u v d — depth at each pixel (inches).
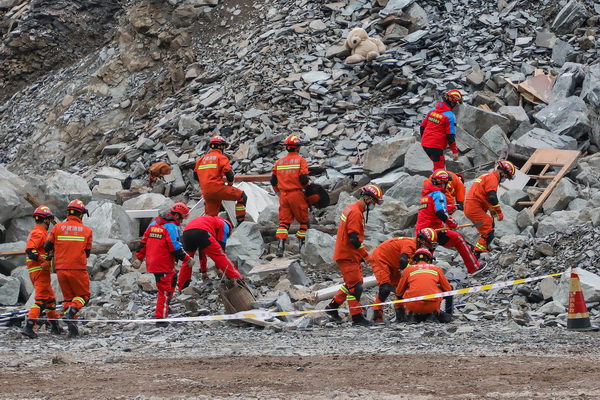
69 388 1074.7
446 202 2166.6
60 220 2876.5
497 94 3309.5
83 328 1878.7
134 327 1948.8
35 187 2847.0
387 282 1838.1
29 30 5167.3
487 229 2224.4
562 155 2765.7
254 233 2502.5
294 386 1047.6
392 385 1037.8
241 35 4242.1
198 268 2381.9
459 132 3029.0
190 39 4382.4
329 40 3833.7
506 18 3720.5
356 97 3440.0
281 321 1889.8
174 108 3909.9
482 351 1334.9
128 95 4360.2
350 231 1822.1
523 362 1200.2
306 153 3193.9
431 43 3627.0
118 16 5221.5
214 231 2105.1
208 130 3496.6
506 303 1941.4
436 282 1775.3
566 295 1855.3
